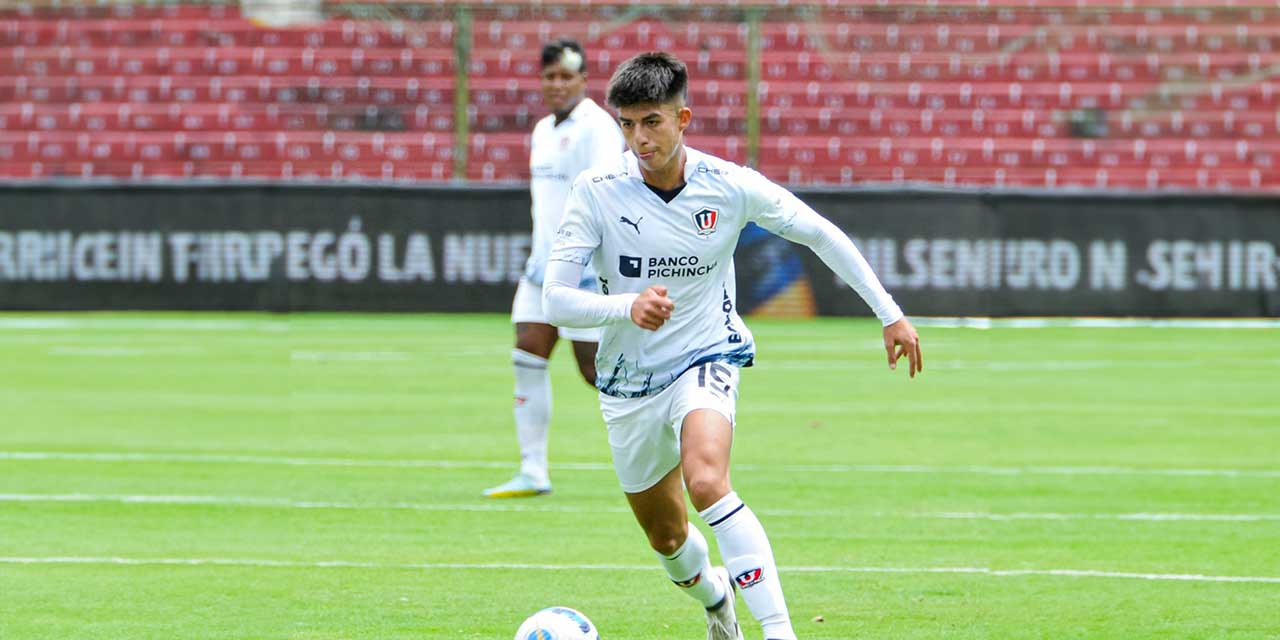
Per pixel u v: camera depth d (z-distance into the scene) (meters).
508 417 45.97
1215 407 48.88
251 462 36.97
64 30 108.25
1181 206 80.75
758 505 31.19
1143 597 22.86
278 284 82.44
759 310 83.00
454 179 99.94
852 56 106.06
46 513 29.86
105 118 104.44
